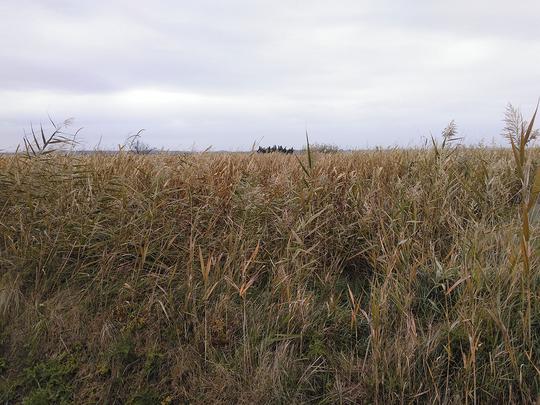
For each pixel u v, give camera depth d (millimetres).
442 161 5223
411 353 2961
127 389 3100
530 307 3162
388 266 3613
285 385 2998
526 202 2971
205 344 3227
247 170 5059
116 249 3926
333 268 4164
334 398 2932
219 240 4094
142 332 3424
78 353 3301
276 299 3688
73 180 4340
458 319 3057
